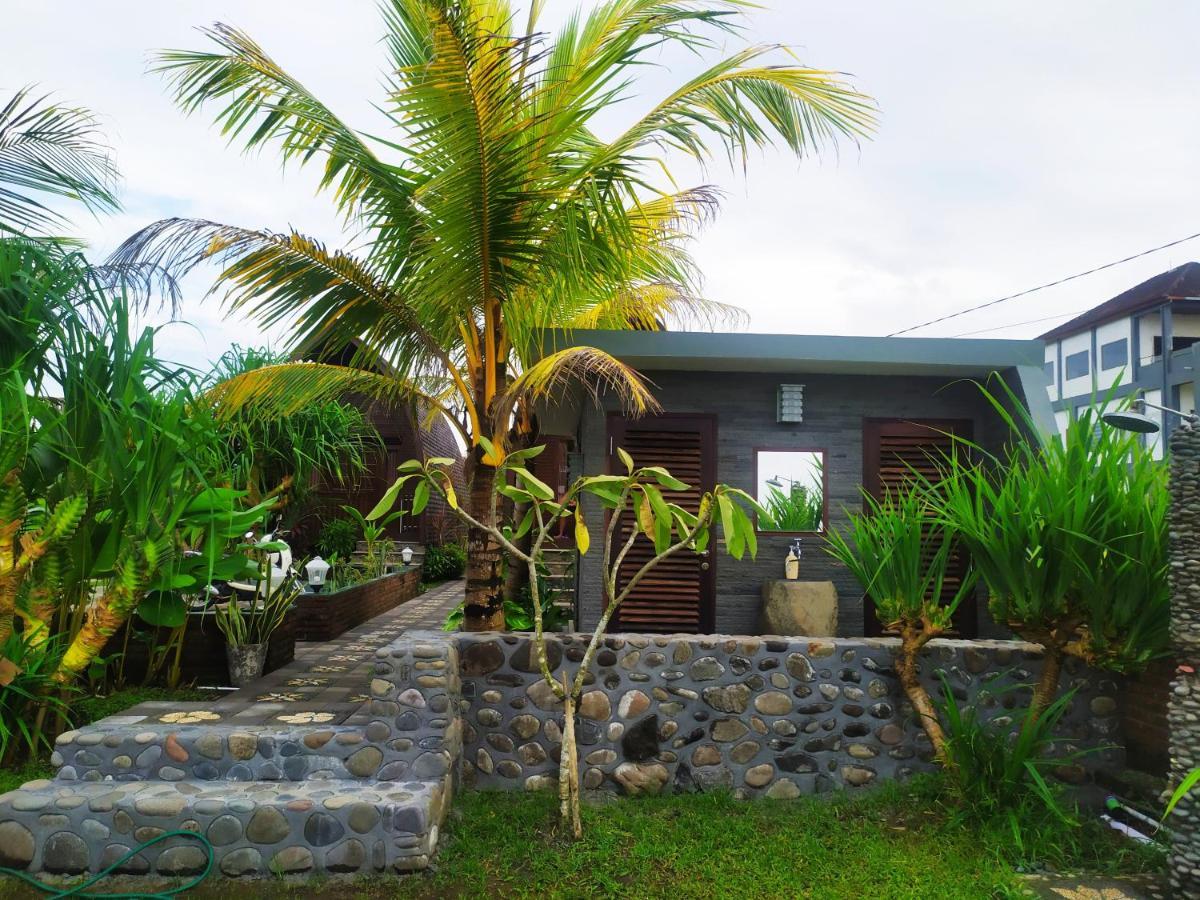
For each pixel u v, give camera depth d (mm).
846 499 7645
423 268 5680
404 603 13469
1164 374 23547
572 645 5117
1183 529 3604
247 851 3998
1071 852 4105
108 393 5277
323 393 6988
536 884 3844
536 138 5219
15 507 4723
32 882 3912
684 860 4027
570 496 4695
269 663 6887
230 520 5652
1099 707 4980
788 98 5730
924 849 4141
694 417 7727
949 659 5117
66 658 5125
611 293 6535
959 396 7758
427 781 4387
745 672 5137
